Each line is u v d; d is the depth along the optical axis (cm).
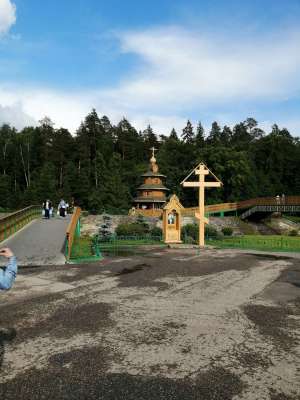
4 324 838
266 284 1304
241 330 820
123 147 11269
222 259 1900
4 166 9906
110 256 2066
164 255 2056
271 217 6506
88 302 1023
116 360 654
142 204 7088
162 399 528
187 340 755
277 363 651
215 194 8475
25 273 1426
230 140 14962
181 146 10962
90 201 7938
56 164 9625
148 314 927
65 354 677
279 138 11731
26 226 2680
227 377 596
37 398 528
